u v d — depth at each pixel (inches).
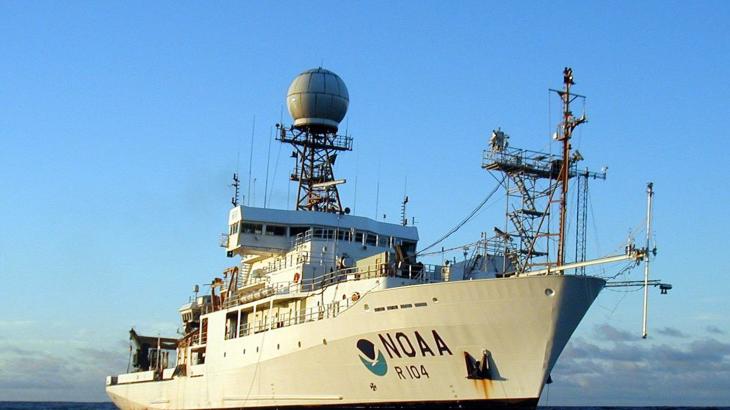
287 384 2220.7
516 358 1828.2
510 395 1838.1
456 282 1855.3
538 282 1796.3
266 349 2308.1
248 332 2442.2
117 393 3395.7
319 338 2117.4
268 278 2581.2
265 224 2625.5
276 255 2657.5
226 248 2758.4
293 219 2630.4
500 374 1844.2
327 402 2103.8
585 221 2512.3
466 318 1850.4
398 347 1950.1
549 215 2726.4
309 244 2452.0
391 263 2070.6
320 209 2878.9
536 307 1801.2
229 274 2861.7
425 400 1932.8
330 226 2573.8
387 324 1957.4
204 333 2741.1
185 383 2778.1
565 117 1999.3
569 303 1806.1
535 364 1817.2
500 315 1822.1
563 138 2005.4
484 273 2228.1
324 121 2903.5
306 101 2893.7
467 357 1867.6
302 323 2176.4
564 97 2006.6
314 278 2267.5
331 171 2928.2
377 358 1991.9
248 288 2684.5
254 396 2347.4
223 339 2554.1
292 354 2199.8
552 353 1818.4
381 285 2041.1
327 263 2420.0
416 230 2682.1
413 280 2068.2
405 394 1961.1
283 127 2945.4
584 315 1860.2
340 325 2058.3
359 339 2018.9
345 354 2057.1
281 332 2251.5
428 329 1894.7
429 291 1886.1
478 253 2292.1
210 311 2866.6
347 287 2116.1
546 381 1839.3
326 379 2108.8
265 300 2362.2
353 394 2049.7
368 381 2017.7
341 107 2925.7
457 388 1887.3
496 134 2997.0
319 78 2910.9
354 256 2502.5
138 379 3213.6
